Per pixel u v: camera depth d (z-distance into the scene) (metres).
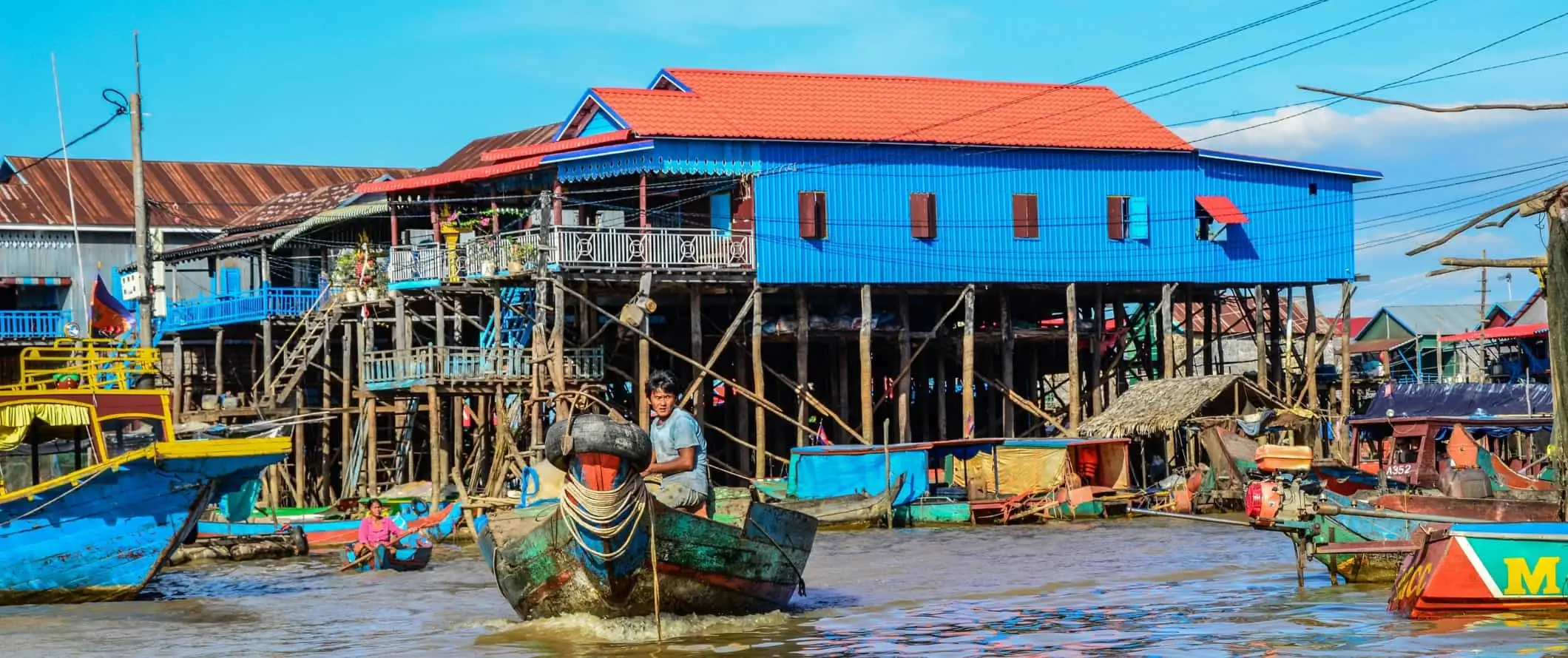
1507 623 17.70
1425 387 48.25
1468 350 64.06
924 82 46.19
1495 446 46.16
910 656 17.20
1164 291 44.84
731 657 17.16
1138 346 48.81
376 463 43.41
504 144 56.88
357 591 24.80
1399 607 18.95
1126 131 45.31
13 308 54.91
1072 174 43.97
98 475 22.59
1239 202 46.12
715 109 41.75
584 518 17.30
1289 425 40.97
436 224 41.34
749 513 18.73
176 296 53.22
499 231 41.38
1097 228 44.16
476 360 39.53
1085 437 41.56
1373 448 47.94
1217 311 48.28
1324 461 37.00
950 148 42.53
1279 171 46.69
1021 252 43.31
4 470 24.05
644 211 39.25
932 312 47.41
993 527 35.75
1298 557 21.58
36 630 20.67
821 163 41.19
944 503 36.97
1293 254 46.72
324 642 19.22
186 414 42.28
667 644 18.00
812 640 18.23
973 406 42.62
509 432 37.94
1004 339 43.97
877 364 49.62
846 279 41.41
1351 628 17.98
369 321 43.31
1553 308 18.94
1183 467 42.62
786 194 40.78
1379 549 19.69
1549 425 36.03
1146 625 18.95
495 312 39.41
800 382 41.19
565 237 37.97
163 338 52.94
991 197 43.06
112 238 56.41
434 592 24.34
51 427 24.34
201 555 30.20
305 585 25.84
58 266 55.34
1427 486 36.41
